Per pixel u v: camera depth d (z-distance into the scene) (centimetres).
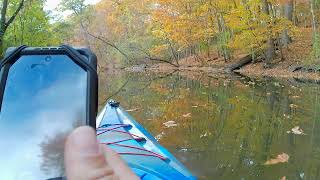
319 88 1224
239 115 827
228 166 490
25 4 1850
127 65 3422
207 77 1872
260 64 2105
